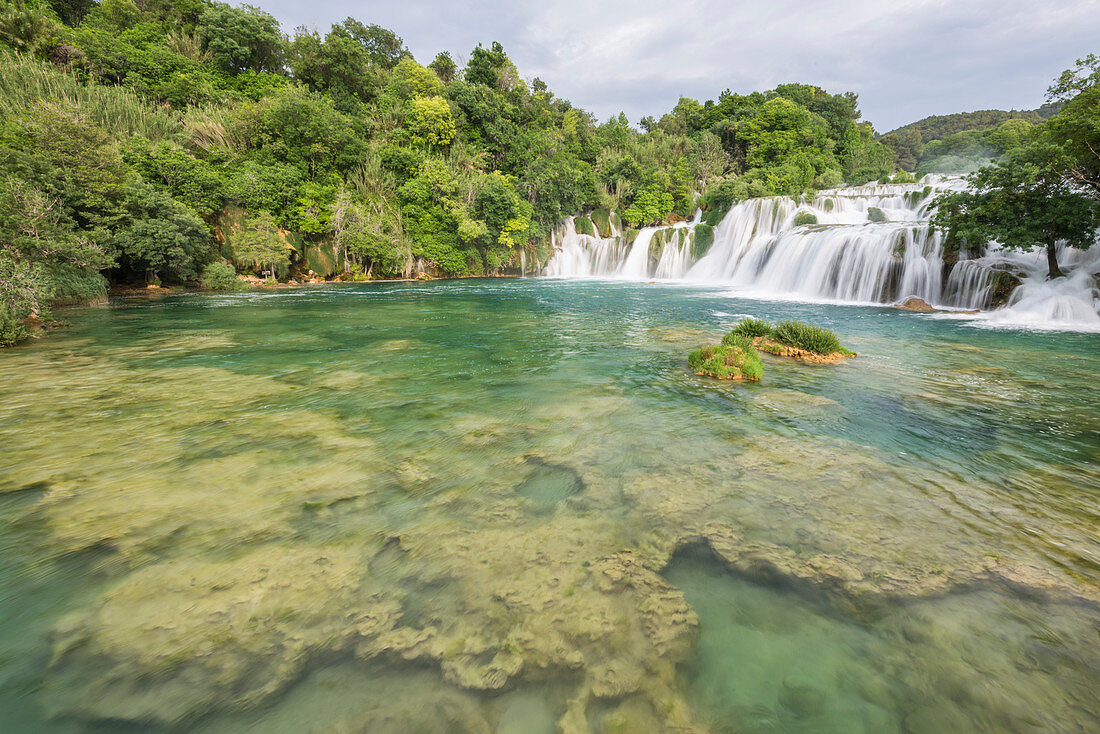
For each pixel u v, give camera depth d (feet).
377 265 135.03
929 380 29.84
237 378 29.99
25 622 9.38
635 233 167.94
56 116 78.69
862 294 80.89
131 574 10.91
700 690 8.12
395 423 21.85
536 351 39.09
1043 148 56.34
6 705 7.64
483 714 7.59
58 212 72.84
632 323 55.36
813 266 91.76
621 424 21.83
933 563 11.55
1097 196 55.98
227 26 174.19
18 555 11.54
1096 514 13.98
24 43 132.05
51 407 23.66
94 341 43.01
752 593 10.51
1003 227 59.36
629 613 9.86
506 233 153.69
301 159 127.44
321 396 26.17
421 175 143.43
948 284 69.51
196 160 108.47
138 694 7.88
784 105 228.43
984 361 35.12
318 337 45.83
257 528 12.98
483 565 11.42
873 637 9.28
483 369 32.83
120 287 93.40
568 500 14.73
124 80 147.54
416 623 9.52
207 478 15.99
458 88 175.42
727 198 157.89
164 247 89.25
